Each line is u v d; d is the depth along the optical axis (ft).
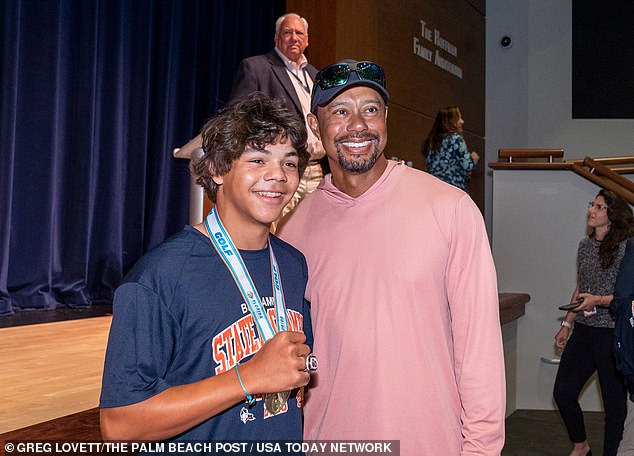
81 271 15.55
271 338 3.90
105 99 16.51
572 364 13.14
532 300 18.62
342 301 5.06
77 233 15.55
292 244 5.48
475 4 27.53
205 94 20.24
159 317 3.72
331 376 5.05
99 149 16.37
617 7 27.99
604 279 13.20
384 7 19.65
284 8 23.38
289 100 11.07
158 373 3.70
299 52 11.34
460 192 5.11
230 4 21.04
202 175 4.24
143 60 17.52
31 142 14.66
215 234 4.11
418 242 4.96
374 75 5.08
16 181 14.48
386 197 5.18
